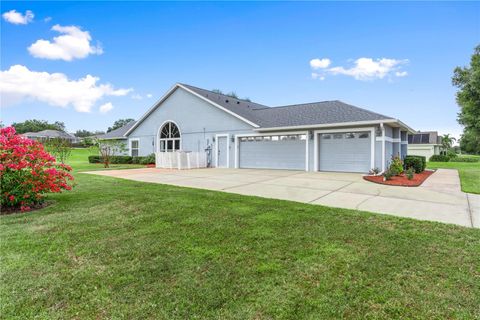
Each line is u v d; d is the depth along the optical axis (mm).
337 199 6684
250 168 16391
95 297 2451
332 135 13781
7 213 5223
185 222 4570
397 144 14570
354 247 3527
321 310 2273
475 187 8594
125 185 8734
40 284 2645
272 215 5004
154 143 21172
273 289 2578
